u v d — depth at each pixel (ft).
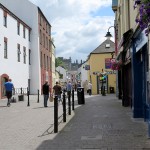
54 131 34.01
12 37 116.26
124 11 61.77
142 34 37.37
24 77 134.10
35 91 147.43
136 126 37.24
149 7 17.75
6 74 107.86
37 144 27.99
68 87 102.27
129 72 62.28
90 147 26.16
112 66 84.74
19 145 27.73
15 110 61.93
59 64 371.15
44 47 168.14
